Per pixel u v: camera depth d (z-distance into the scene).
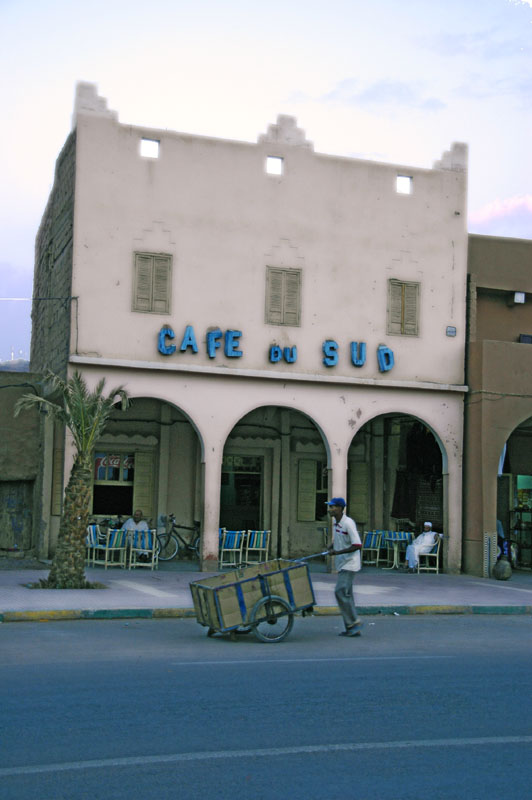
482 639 13.13
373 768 6.30
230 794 5.69
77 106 20.84
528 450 26.11
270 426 25.23
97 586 17.27
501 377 23.08
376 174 23.11
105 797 5.59
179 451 24.20
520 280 24.80
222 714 7.70
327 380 22.14
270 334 21.94
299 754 6.59
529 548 25.20
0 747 6.56
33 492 22.47
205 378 21.36
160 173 21.33
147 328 20.98
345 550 13.05
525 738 7.17
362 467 25.91
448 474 23.19
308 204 22.47
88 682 8.88
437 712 8.00
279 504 25.12
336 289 22.55
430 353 23.25
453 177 23.84
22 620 13.92
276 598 12.30
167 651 11.16
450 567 22.92
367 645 12.16
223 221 21.73
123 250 20.92
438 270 23.50
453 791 5.84
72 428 17.28
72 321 20.42
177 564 22.66
